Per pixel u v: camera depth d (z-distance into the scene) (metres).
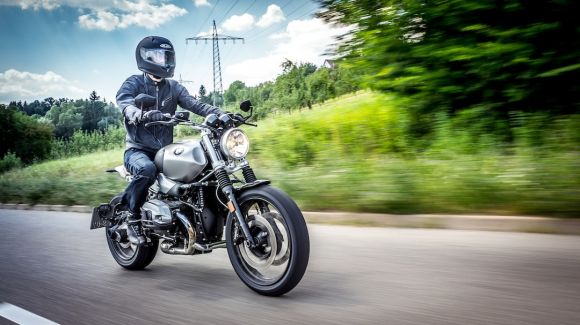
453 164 7.08
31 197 12.43
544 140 7.41
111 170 5.23
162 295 4.13
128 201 4.75
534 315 3.22
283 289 3.80
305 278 4.34
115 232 5.07
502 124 8.76
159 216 4.43
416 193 6.34
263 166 11.63
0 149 83.50
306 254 3.71
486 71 8.68
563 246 4.78
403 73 9.70
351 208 6.78
